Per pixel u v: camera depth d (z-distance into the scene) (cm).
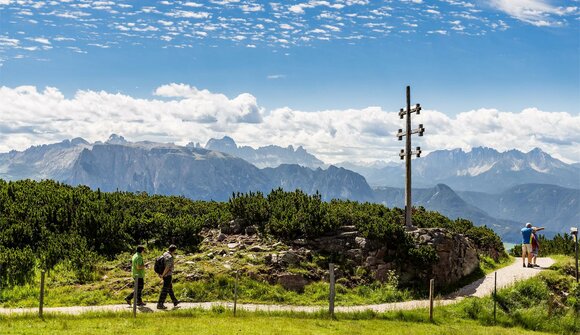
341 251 3262
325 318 2372
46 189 4116
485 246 4503
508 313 2750
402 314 2508
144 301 2572
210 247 3381
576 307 3039
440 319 2541
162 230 3547
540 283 3155
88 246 3309
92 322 2031
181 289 2697
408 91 3647
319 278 2998
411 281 3206
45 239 3306
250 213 3716
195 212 4056
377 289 3022
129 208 3916
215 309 2395
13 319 2080
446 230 3544
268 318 2264
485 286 3244
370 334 2052
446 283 3291
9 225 3412
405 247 3266
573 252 4747
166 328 1956
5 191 3909
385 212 4050
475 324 2548
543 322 2636
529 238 3809
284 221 3466
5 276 2784
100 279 2886
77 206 3762
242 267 2939
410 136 3644
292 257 3084
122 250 3366
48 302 2538
